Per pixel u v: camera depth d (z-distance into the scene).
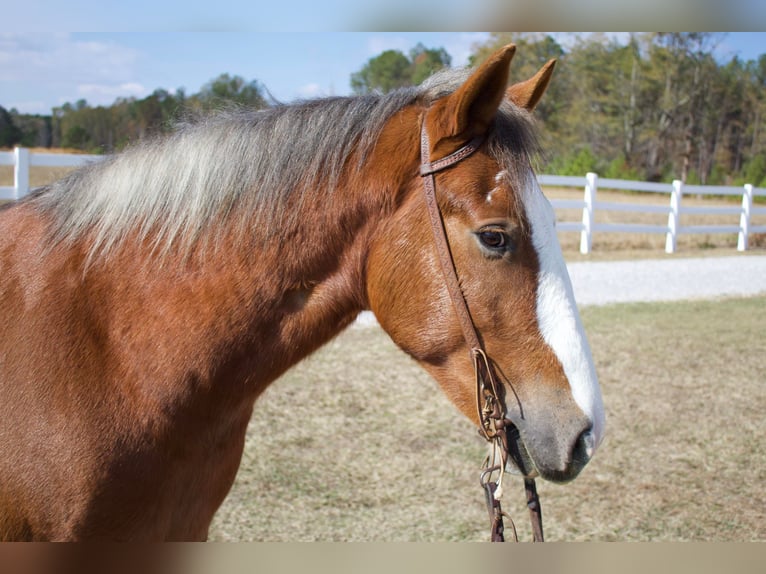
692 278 11.20
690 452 4.71
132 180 1.86
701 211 14.37
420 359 1.90
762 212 15.17
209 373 1.78
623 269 11.69
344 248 1.86
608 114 26.70
